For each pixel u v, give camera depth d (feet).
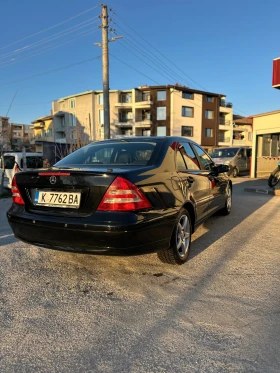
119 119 156.25
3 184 32.78
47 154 50.49
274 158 53.72
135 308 8.44
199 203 13.28
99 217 8.70
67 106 170.19
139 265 11.53
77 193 9.23
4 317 7.98
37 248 13.50
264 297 9.01
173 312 8.21
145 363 6.29
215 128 162.91
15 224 10.34
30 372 6.04
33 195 10.22
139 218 8.80
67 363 6.31
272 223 17.95
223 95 168.45
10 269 11.18
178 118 149.69
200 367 6.15
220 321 7.77
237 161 55.67
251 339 7.02
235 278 10.36
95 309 8.39
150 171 10.02
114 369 6.13
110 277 10.50
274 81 33.47
